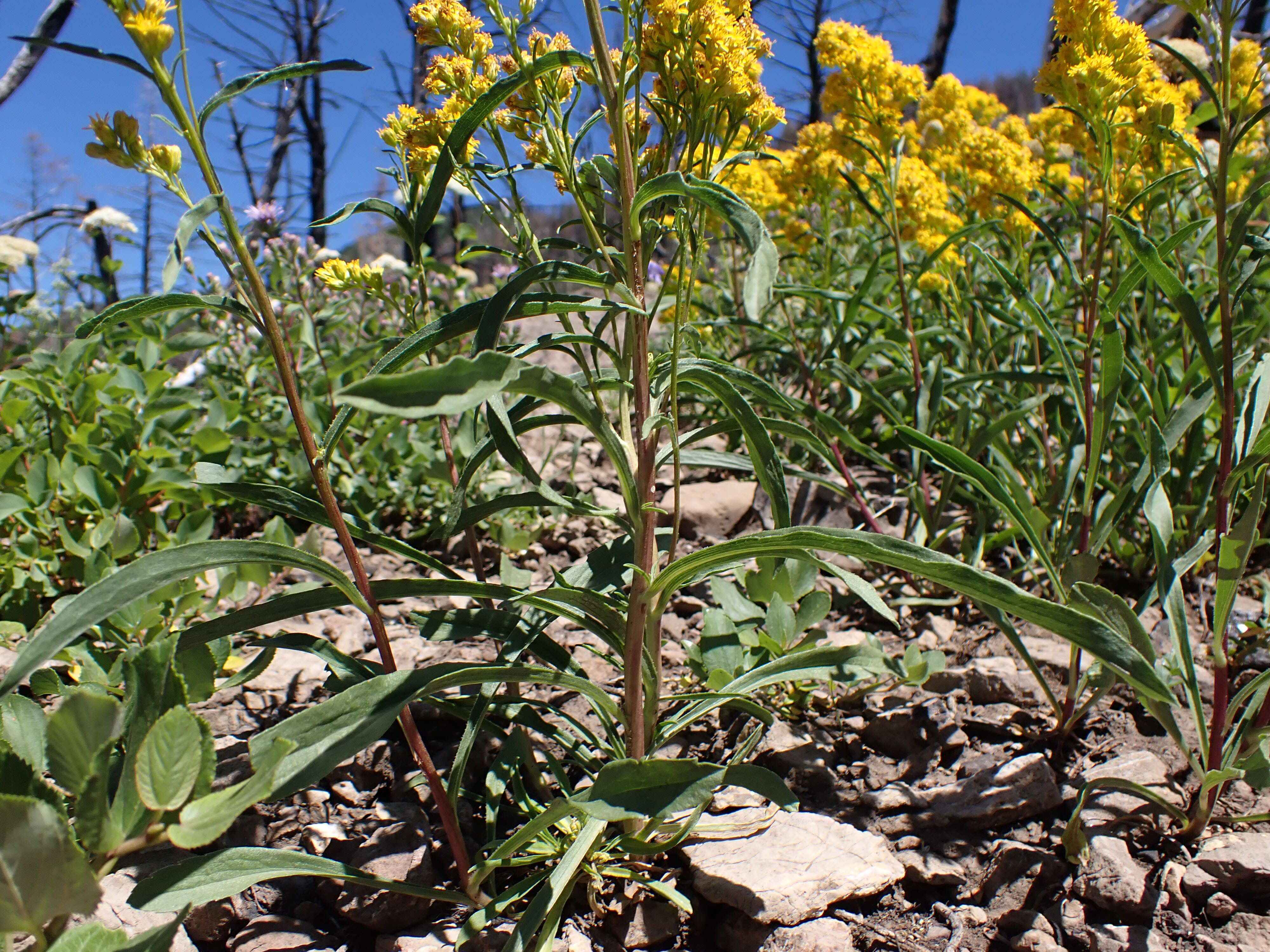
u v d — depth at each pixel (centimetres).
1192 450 42
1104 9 33
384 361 24
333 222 26
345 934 29
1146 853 30
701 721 37
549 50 27
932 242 49
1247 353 34
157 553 21
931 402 46
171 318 63
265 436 55
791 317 57
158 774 20
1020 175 47
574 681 26
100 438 51
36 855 19
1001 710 36
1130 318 47
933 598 43
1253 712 30
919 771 34
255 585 47
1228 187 49
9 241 75
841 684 37
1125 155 41
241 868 24
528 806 30
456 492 26
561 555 54
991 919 28
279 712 37
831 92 47
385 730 24
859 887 29
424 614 27
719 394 28
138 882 24
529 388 22
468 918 26
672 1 26
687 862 30
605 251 27
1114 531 43
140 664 22
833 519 54
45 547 47
